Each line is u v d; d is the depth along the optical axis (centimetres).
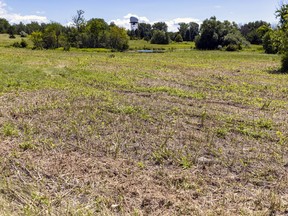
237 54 3531
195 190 387
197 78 1326
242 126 640
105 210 339
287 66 1666
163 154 484
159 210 345
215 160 471
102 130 594
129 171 430
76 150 500
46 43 5047
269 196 375
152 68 1656
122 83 1112
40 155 476
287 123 677
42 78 1162
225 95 966
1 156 464
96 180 405
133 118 677
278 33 1745
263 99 933
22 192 370
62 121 641
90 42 5381
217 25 5516
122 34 5275
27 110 715
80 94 902
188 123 658
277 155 495
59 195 365
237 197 374
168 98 899
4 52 2917
